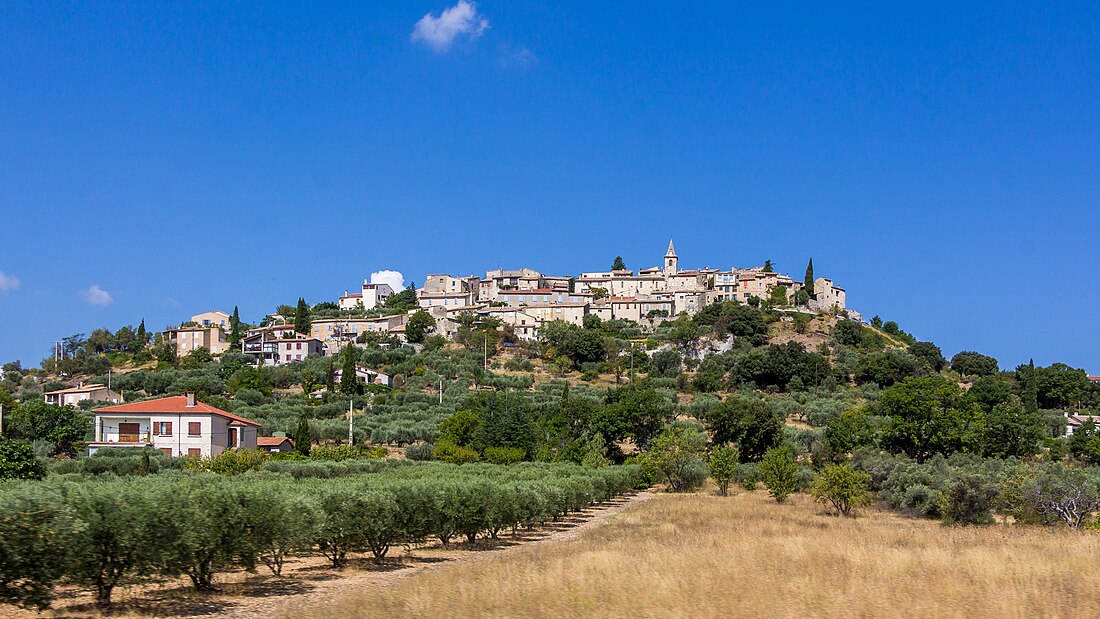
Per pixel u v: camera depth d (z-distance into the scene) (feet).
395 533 128.57
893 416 326.03
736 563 110.11
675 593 87.71
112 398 488.44
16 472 184.75
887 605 83.71
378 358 606.14
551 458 352.28
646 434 379.96
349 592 99.40
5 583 78.84
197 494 96.32
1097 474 228.43
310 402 473.26
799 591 89.71
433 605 83.56
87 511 84.89
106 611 87.25
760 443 367.04
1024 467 219.00
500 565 111.96
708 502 261.85
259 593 100.63
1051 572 104.22
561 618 78.38
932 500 211.00
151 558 89.56
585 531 178.81
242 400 472.44
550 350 639.35
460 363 595.88
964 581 97.96
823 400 509.76
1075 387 558.97
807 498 276.21
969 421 325.62
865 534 161.07
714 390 562.25
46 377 630.74
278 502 105.91
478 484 152.87
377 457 307.58
